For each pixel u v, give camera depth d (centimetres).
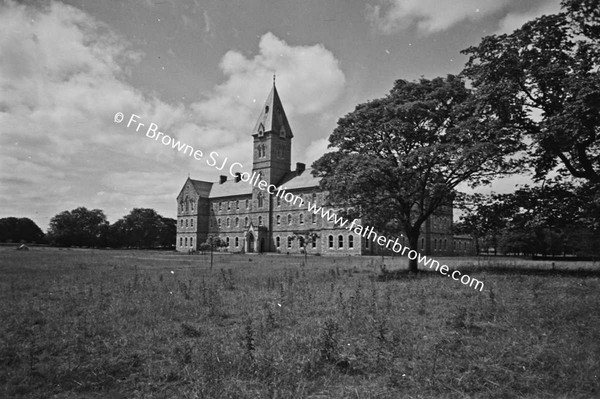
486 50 2303
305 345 900
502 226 2538
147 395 680
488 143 2194
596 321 1079
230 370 767
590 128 1956
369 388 711
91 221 12612
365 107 2831
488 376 756
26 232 12900
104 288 1823
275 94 9238
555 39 2220
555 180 2391
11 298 1543
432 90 2786
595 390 710
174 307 1334
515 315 1162
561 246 6012
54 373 763
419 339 963
